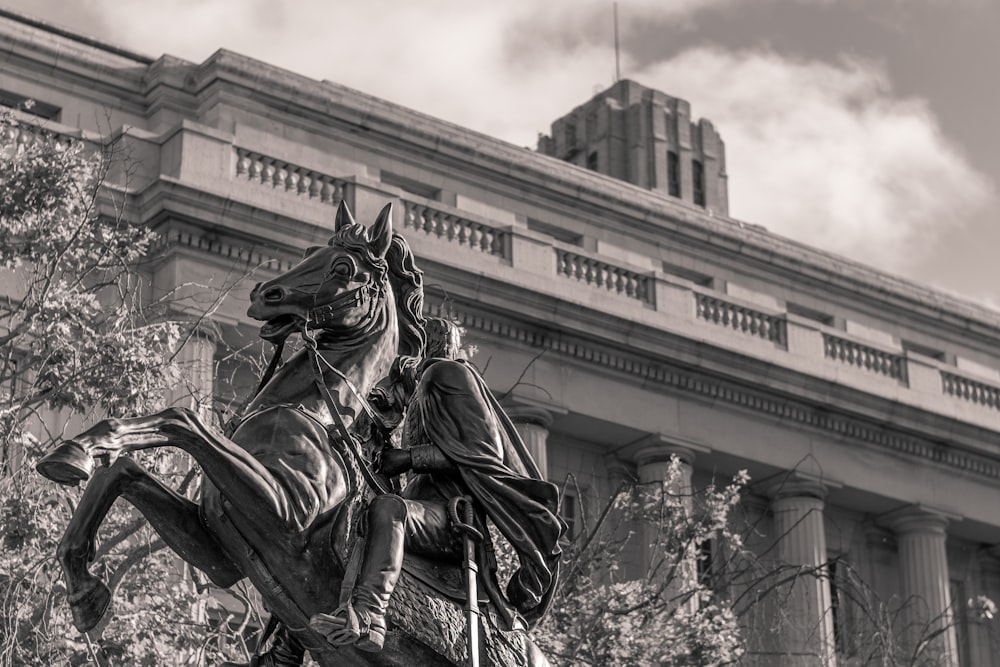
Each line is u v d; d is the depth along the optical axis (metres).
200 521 6.73
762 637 31.42
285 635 7.13
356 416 7.13
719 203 69.44
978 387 46.44
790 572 38.16
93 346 18.22
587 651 22.33
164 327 19.45
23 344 20.88
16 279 21.27
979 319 50.84
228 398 21.44
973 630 45.41
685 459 40.00
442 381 7.25
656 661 22.91
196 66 38.91
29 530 16.58
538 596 7.17
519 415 37.69
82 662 17.05
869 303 49.16
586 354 39.06
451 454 7.14
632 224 45.16
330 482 6.78
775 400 42.09
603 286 40.25
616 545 27.38
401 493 7.33
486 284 37.09
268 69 39.06
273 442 6.80
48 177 19.02
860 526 44.81
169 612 17.86
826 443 43.03
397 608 6.79
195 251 32.09
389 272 7.47
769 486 42.28
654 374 40.12
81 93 37.84
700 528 26.09
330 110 39.88
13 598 16.53
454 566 7.04
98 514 6.55
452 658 6.82
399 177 41.31
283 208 34.31
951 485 45.16
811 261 47.88
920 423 44.12
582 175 44.38
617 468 40.22
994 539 46.78
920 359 45.34
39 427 22.66
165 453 16.61
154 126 38.31
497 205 42.91
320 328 7.18
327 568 6.70
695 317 41.50
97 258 20.61
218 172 33.91
